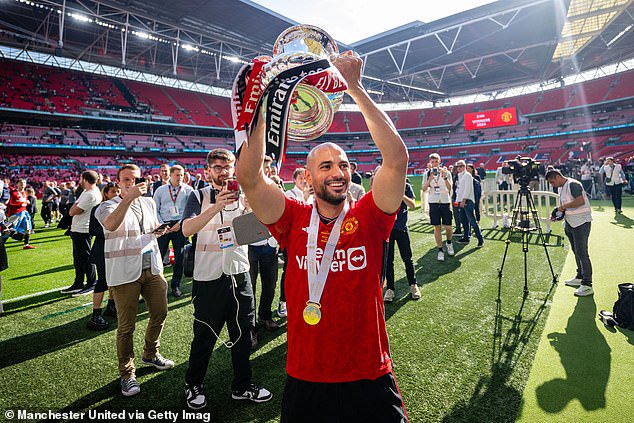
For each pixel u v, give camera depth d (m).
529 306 3.80
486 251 6.38
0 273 6.16
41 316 4.14
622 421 2.04
